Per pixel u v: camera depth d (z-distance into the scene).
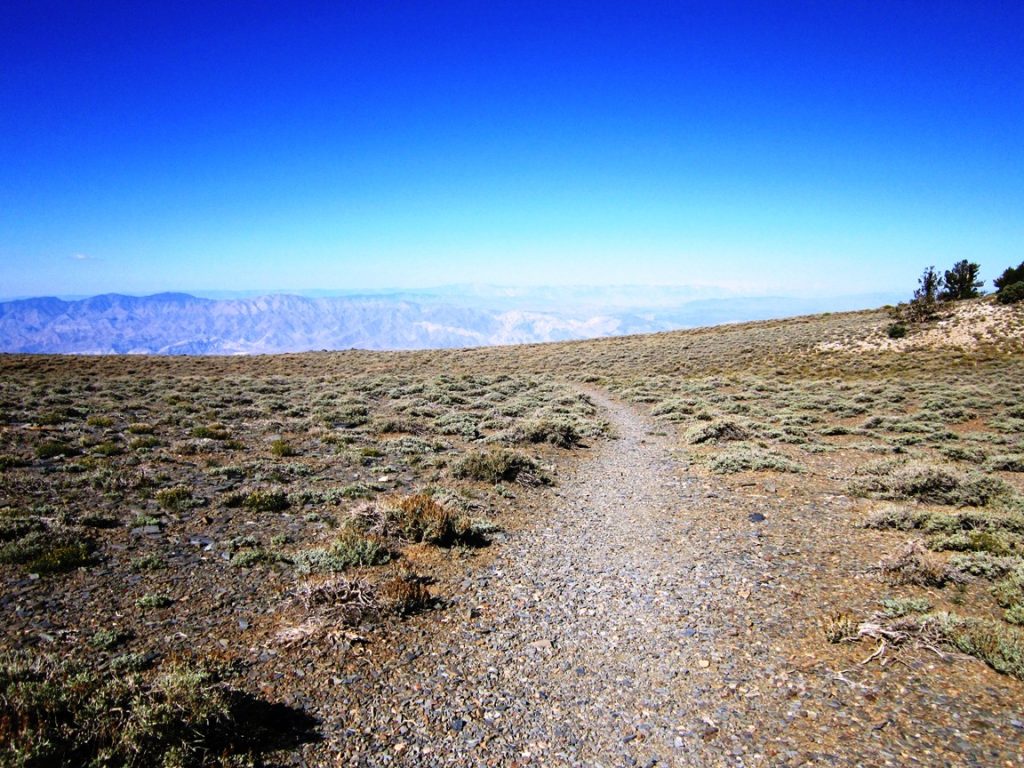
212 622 7.32
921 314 59.62
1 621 6.84
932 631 6.95
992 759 4.87
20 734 4.40
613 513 13.40
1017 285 57.09
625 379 47.97
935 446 21.03
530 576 9.49
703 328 98.50
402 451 18.42
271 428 21.19
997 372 39.34
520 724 5.64
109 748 4.53
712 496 14.46
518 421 26.22
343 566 9.34
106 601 7.63
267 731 5.35
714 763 5.05
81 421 20.42
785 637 7.28
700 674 6.50
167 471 14.18
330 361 63.44
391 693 6.09
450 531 11.05
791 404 32.16
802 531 11.52
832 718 5.59
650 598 8.59
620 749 5.28
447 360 65.38
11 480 12.07
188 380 37.16
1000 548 9.62
